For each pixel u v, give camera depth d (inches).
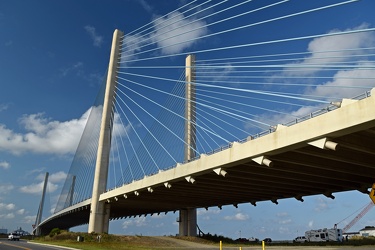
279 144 928.9
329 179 1244.5
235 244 2246.6
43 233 4926.2
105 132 2206.0
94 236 1950.1
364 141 849.5
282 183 1343.5
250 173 1202.6
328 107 805.2
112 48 2311.8
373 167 1020.5
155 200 2097.7
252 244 2341.3
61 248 1325.0
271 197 1775.3
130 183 1840.6
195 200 2081.7
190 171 1333.7
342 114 764.0
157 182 1562.5
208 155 1253.1
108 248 1338.6
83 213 2989.7
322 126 807.7
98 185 2151.8
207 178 1350.9
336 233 2400.3
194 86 2188.7
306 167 1111.6
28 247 1365.7
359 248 1637.6
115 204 2314.2
